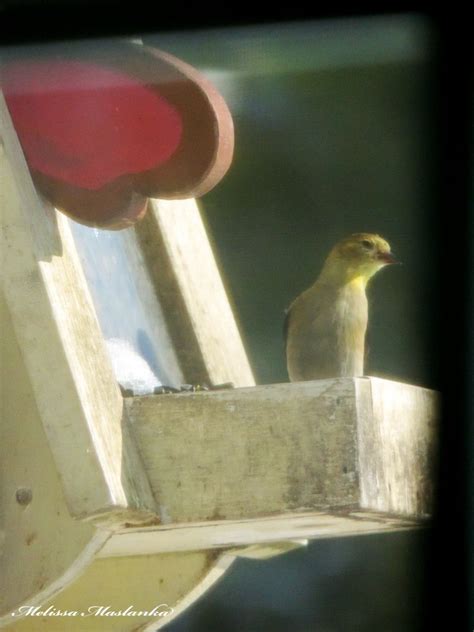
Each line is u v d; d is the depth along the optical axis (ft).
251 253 39.22
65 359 15.87
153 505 16.48
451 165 38.70
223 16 32.94
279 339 39.06
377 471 16.88
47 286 16.17
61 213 17.67
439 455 18.97
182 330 22.58
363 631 34.19
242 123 38.11
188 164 17.84
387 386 17.43
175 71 17.83
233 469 16.66
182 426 16.78
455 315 38.58
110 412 16.29
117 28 19.88
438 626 34.01
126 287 21.80
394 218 39.01
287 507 16.49
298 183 38.83
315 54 36.17
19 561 16.38
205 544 19.40
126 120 17.78
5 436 16.66
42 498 16.31
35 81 17.65
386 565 34.55
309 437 16.60
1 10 22.12
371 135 38.75
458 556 33.81
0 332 16.79
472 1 36.55
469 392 37.22
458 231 38.58
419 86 37.99
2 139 16.67
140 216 18.07
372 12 35.65
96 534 15.89
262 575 34.68
